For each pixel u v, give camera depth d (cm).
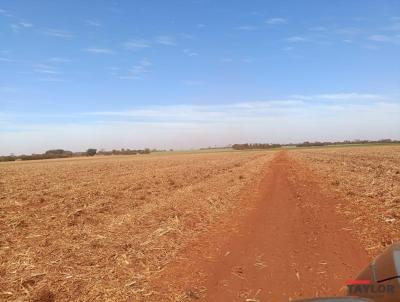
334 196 1884
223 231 1290
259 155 8556
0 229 1319
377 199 1692
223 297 762
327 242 1095
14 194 2198
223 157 7662
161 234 1217
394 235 1112
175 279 865
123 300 762
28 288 818
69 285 831
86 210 1650
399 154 6303
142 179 3003
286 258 973
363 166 3703
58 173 3900
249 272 890
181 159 7100
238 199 1956
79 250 1062
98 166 5169
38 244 1126
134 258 1000
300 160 5591
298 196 1978
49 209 1691
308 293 758
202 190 2211
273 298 746
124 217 1476
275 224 1355
